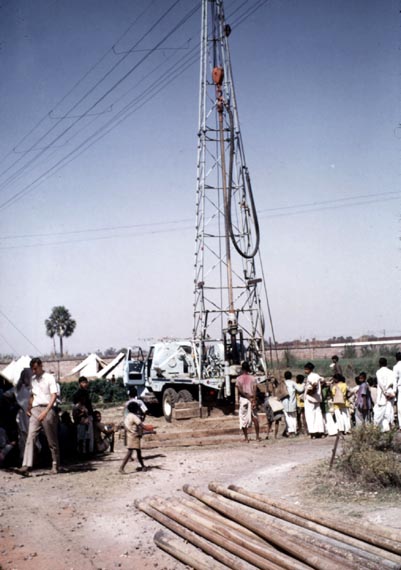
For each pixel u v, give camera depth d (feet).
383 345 137.59
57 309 276.41
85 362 146.30
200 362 68.39
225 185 69.15
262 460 40.52
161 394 75.46
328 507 26.20
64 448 44.01
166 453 45.29
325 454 41.19
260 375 67.05
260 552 19.70
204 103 69.87
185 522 24.44
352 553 18.30
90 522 26.71
